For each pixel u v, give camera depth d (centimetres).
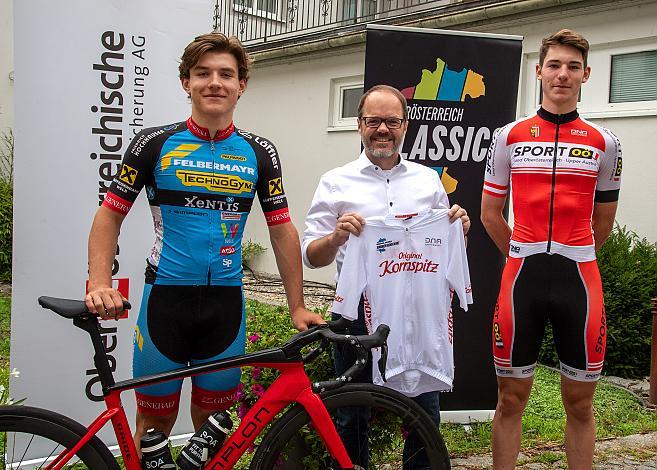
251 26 1116
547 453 384
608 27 665
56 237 347
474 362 420
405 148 398
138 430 269
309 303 845
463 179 406
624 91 664
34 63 336
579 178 284
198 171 254
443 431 414
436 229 275
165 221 257
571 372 291
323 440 256
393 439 319
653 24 630
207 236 256
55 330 353
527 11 721
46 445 305
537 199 288
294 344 249
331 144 992
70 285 353
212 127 256
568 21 697
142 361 260
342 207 285
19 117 335
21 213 339
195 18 376
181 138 256
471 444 396
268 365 249
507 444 302
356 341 248
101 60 351
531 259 289
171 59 371
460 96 401
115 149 359
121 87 358
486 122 405
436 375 276
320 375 312
